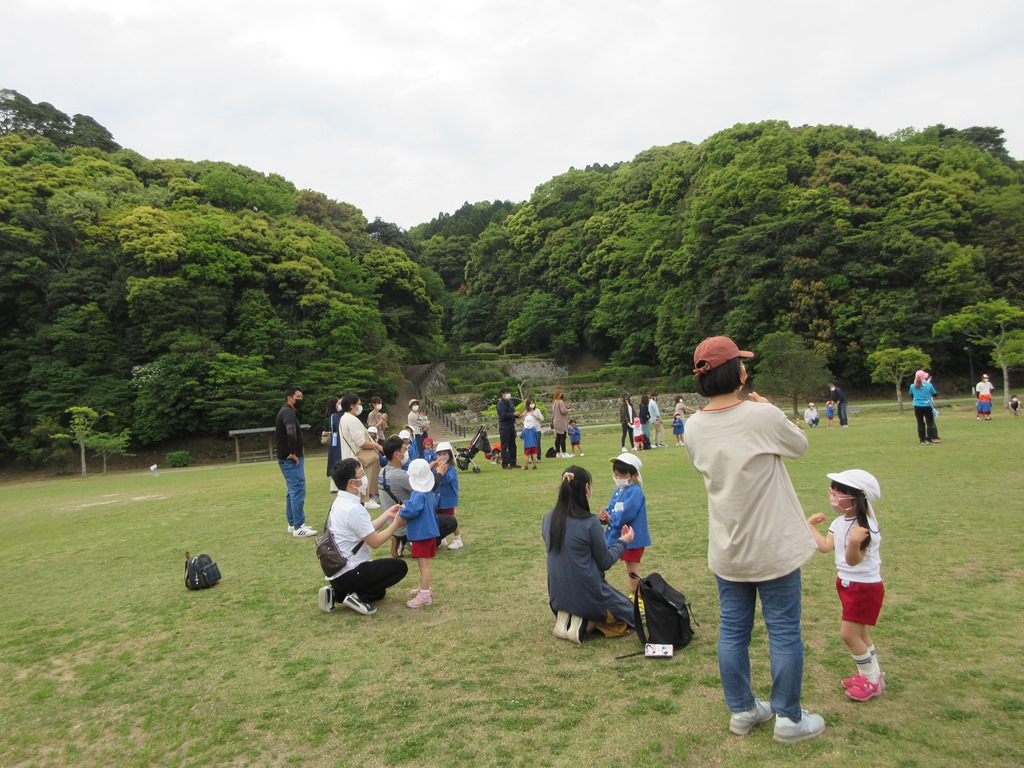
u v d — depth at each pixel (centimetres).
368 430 1027
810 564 554
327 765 286
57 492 1767
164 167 4200
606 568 416
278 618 489
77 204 3184
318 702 347
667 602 385
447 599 511
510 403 1403
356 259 4259
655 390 4497
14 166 3641
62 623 507
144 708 354
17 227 3067
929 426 1344
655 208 5541
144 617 508
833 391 2159
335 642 433
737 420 276
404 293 4566
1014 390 3644
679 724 300
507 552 646
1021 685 317
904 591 462
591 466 1341
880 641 380
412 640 429
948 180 3850
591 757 277
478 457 1753
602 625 419
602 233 5747
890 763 257
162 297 3045
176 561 693
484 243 6550
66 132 4431
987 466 992
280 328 3356
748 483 270
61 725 342
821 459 1178
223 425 3106
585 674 362
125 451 3047
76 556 762
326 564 485
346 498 502
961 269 3403
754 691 326
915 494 800
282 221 4075
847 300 3688
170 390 2925
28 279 3022
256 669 396
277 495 1185
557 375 5391
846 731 284
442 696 345
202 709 348
